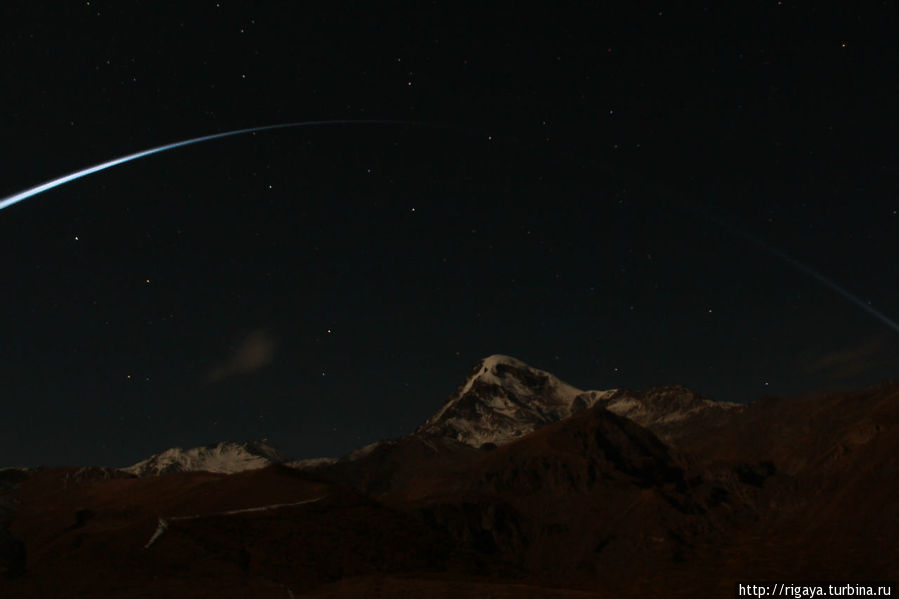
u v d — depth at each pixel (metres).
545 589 58.75
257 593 61.12
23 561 72.00
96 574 64.19
